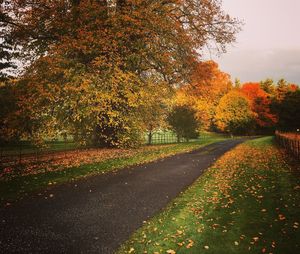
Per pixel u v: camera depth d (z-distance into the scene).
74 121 22.34
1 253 6.23
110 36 20.73
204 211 9.20
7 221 8.02
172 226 7.97
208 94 30.47
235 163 19.17
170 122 41.69
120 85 21.53
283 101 83.25
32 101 19.98
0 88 24.55
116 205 9.65
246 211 9.09
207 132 82.88
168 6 23.92
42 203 9.68
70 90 19.98
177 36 23.95
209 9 25.34
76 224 7.92
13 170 15.96
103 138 26.80
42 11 22.14
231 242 6.95
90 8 21.05
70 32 21.42
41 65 21.05
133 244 6.84
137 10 21.67
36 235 7.16
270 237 7.16
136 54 21.84
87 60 21.70
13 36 22.34
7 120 20.75
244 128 76.12
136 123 24.36
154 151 25.61
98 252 6.41
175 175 14.84
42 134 21.11
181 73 26.59
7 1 21.70
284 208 9.19
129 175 14.60
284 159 19.92
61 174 14.38
